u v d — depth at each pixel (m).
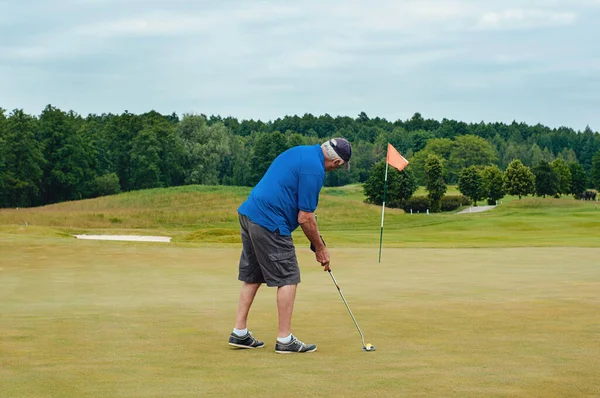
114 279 11.19
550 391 3.70
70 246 17.14
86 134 116.31
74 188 99.50
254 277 5.13
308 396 3.58
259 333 5.77
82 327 5.95
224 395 3.60
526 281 10.61
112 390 3.71
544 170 118.75
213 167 117.12
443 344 5.22
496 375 4.10
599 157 140.25
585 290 9.17
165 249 16.94
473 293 8.90
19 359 4.57
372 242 26.89
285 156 5.23
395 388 3.76
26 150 92.88
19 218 41.84
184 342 5.30
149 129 112.38
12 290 9.67
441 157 165.38
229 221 46.84
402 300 8.11
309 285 10.18
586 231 36.91
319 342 5.34
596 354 4.79
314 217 5.16
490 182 117.56
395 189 102.19
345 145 5.21
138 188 110.19
